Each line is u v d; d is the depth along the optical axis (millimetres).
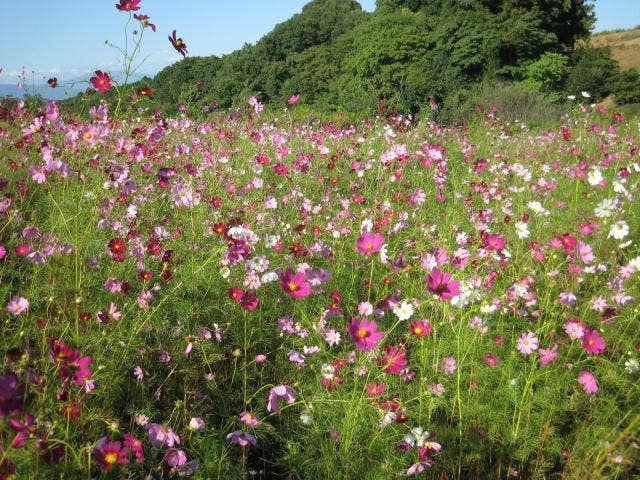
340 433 2158
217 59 42719
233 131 7027
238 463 2180
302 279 2268
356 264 3492
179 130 6480
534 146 8617
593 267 3230
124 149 3674
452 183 6004
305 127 8031
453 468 2160
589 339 2479
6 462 1521
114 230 3205
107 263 2980
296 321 2945
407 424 2275
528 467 2295
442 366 2570
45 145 3795
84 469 1732
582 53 30844
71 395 1943
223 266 2994
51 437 1730
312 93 38125
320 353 2693
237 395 2514
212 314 2848
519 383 2523
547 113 17125
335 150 6715
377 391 2203
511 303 2877
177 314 2729
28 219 3457
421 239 3805
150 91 3277
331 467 2039
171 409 2324
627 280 3350
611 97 27031
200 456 2023
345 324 2977
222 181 4578
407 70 29781
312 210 4379
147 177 4633
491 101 18016
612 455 2092
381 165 5375
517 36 27922
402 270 2969
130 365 2344
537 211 3850
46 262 2672
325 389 2400
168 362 2479
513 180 6129
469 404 2406
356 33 38156
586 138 8547
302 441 2311
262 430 2277
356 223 4168
